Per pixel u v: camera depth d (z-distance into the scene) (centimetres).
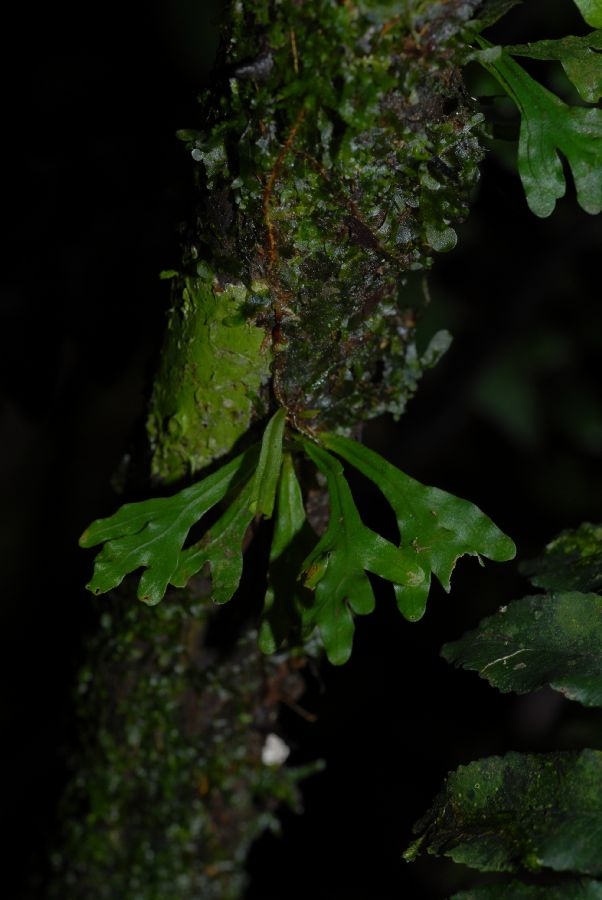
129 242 70
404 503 53
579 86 52
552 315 113
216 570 53
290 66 51
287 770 68
